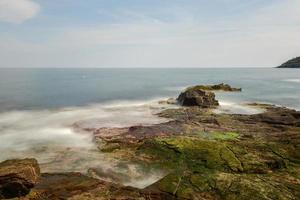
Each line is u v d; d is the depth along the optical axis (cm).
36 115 4116
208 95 4678
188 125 3030
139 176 1848
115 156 2169
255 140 2445
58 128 3203
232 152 2064
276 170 1855
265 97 6138
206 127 2967
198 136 2638
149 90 8200
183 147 2150
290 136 2456
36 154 2297
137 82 12012
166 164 1981
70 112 4341
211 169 1859
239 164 1894
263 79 13425
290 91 7475
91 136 2788
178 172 1833
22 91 7569
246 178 1648
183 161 1992
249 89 8006
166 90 8200
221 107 4491
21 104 5256
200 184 1564
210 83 11144
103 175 1861
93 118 3788
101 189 1563
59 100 5903
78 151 2341
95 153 2277
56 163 2078
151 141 2302
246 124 3108
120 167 1975
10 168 1592
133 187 1587
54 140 2705
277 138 2484
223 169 1861
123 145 2416
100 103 5491
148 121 3538
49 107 4947
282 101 5572
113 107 4800
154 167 1955
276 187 1556
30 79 13638
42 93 7156
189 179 1616
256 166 1872
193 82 11912
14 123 3522
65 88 8762
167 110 4125
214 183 1573
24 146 2523
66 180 1694
